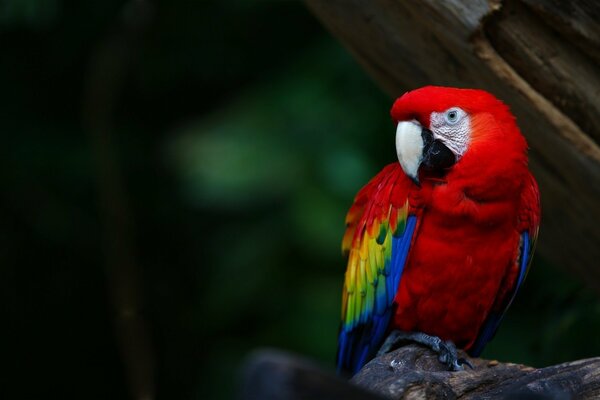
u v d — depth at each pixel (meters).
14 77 7.39
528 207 3.71
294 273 6.35
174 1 7.25
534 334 5.69
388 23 3.73
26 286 7.68
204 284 7.61
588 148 3.45
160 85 7.47
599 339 4.50
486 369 2.87
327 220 6.07
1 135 7.16
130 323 6.57
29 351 7.90
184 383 7.75
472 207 3.54
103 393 8.09
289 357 1.81
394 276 3.75
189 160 6.28
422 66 3.81
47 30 7.28
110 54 6.67
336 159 6.19
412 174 3.59
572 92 3.41
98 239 7.38
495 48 3.42
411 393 2.61
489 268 3.68
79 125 7.35
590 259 4.11
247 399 1.75
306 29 7.38
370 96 6.43
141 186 7.52
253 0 6.97
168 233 7.71
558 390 2.60
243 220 6.80
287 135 6.32
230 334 7.09
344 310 4.01
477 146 3.50
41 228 7.23
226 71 7.41
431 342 3.59
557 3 3.24
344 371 4.08
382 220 3.79
